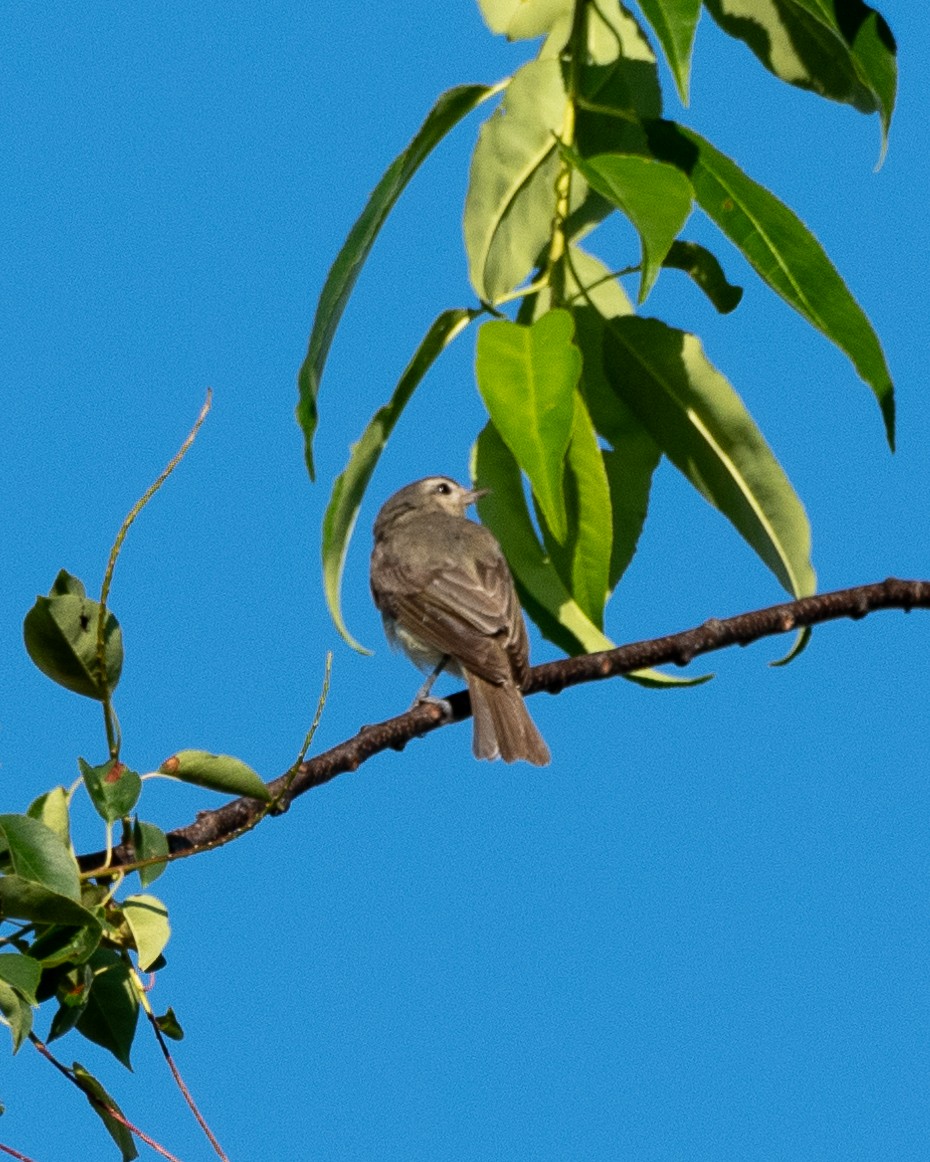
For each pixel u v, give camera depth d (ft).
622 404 38.60
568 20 37.58
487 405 31.07
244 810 29.07
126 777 26.78
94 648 26.89
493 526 38.60
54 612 26.48
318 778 30.78
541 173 37.55
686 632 35.04
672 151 34.86
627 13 37.63
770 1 36.96
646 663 35.09
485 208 37.27
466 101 36.01
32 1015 24.68
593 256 38.37
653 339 37.52
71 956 25.68
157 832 26.94
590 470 37.27
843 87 37.22
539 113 36.99
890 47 34.47
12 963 24.54
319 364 32.91
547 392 31.09
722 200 34.35
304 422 32.55
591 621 38.27
